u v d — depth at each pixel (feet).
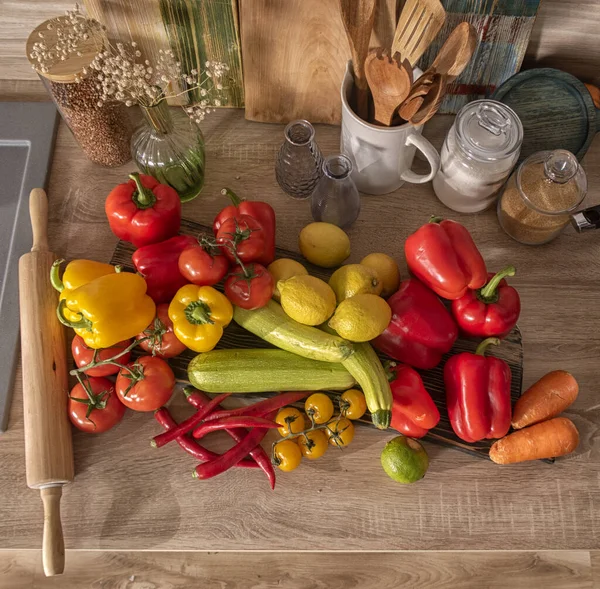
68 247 2.89
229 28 2.72
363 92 2.55
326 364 2.51
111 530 2.51
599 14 2.71
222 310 2.42
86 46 2.56
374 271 2.58
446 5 2.62
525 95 2.88
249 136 3.09
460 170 2.69
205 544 2.51
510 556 3.97
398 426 2.54
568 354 2.75
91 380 2.56
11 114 3.06
